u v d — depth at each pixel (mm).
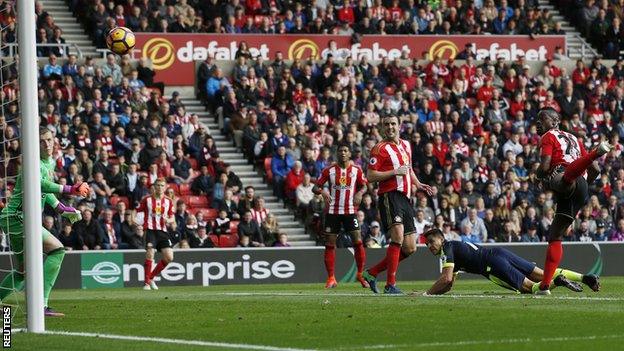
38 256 29656
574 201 38156
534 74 93875
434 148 79062
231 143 80875
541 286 39219
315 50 90688
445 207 74125
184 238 67438
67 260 61938
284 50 89875
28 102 29844
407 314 32031
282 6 92812
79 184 34500
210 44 87875
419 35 93438
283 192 75875
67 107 73312
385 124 43438
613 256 71000
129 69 80000
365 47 91875
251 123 78875
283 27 90438
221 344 25688
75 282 62125
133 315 34000
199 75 85000
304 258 66062
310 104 81500
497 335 26609
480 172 78375
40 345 26250
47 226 62219
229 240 69938
